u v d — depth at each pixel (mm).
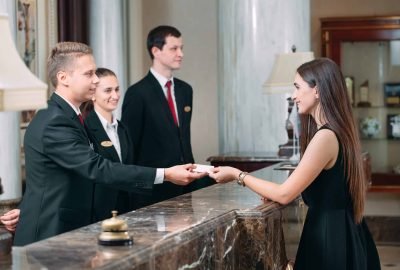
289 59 7766
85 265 2930
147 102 7043
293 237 4938
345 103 4453
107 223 3279
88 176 4418
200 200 4590
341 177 4410
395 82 11773
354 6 11820
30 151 4500
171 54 7098
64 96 4574
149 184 4547
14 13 6812
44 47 8672
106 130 5695
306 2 8836
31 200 4480
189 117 7285
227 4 8922
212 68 11484
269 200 4504
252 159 8219
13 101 3291
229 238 4078
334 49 11703
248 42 8852
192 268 3600
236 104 8938
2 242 3549
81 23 9820
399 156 11797
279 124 8836
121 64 10188
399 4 11750
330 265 4391
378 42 11750
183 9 11500
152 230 3572
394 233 11734
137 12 11305
